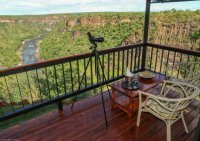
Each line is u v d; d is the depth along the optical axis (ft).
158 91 9.82
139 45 11.30
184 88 7.07
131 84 7.70
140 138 6.36
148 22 11.02
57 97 7.97
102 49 9.10
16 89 20.33
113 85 8.07
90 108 8.44
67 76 19.07
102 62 9.47
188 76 8.71
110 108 8.43
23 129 6.88
